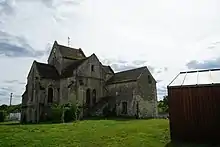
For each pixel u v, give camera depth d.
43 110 38.25
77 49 48.09
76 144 16.58
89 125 24.83
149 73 41.91
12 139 17.88
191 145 15.32
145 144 16.16
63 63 42.53
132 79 39.44
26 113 41.50
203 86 16.23
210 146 14.88
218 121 15.49
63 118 33.06
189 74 19.47
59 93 40.44
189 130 16.28
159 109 56.25
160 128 21.34
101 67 43.56
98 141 17.31
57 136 18.95
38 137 18.59
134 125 23.89
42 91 38.78
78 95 38.12
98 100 41.72
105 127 23.09
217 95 15.76
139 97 38.59
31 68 42.56
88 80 40.47
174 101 17.06
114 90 41.91
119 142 16.86
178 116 16.78
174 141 16.50
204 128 15.84
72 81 38.25
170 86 17.34
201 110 16.11
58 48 43.91
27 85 43.25
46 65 42.97
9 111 74.62
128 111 38.84
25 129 22.39
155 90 42.34
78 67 39.19
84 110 38.22
